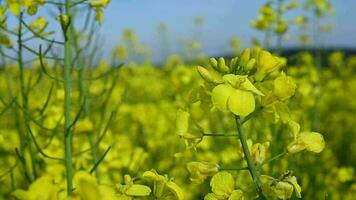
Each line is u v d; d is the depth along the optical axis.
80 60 0.40
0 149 0.42
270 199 0.24
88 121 0.40
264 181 0.24
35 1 0.31
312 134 0.24
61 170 0.36
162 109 0.94
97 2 0.32
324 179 0.59
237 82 0.23
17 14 0.30
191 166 0.24
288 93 0.23
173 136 0.74
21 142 0.35
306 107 0.68
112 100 0.77
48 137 0.40
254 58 0.24
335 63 1.27
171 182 0.23
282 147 0.43
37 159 0.37
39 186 0.16
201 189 0.56
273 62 0.24
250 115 0.24
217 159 0.59
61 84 0.43
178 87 0.83
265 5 0.65
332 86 1.12
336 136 0.87
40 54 0.30
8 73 0.42
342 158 0.82
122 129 0.78
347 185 0.68
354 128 0.94
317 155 0.58
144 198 0.24
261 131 0.45
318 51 0.90
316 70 0.89
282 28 0.64
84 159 0.41
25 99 0.34
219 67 0.24
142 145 0.71
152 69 1.38
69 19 0.30
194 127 0.24
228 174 0.24
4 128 0.49
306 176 0.54
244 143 0.23
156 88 1.30
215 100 0.22
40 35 0.31
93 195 0.14
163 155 0.69
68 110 0.31
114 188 0.21
